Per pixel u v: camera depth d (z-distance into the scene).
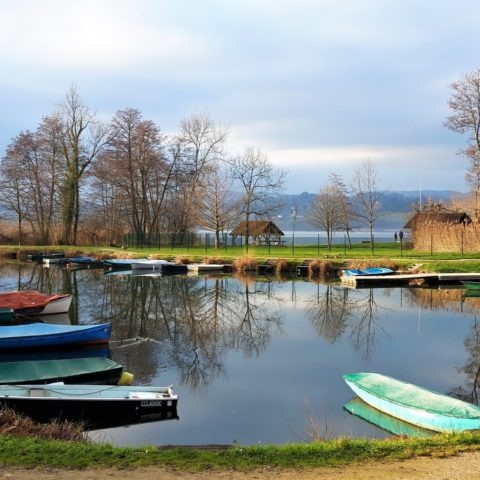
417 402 11.30
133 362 16.77
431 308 26.92
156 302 29.17
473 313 25.44
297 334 21.19
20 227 68.50
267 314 25.73
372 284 35.12
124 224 71.88
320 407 12.41
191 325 23.06
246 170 65.00
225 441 10.36
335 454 7.74
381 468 7.18
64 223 66.88
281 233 70.56
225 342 19.75
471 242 45.97
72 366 13.98
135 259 49.84
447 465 7.23
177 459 7.57
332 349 18.61
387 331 21.53
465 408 10.85
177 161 68.00
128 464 7.36
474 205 63.72
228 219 60.25
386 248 58.94
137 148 65.06
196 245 66.56
